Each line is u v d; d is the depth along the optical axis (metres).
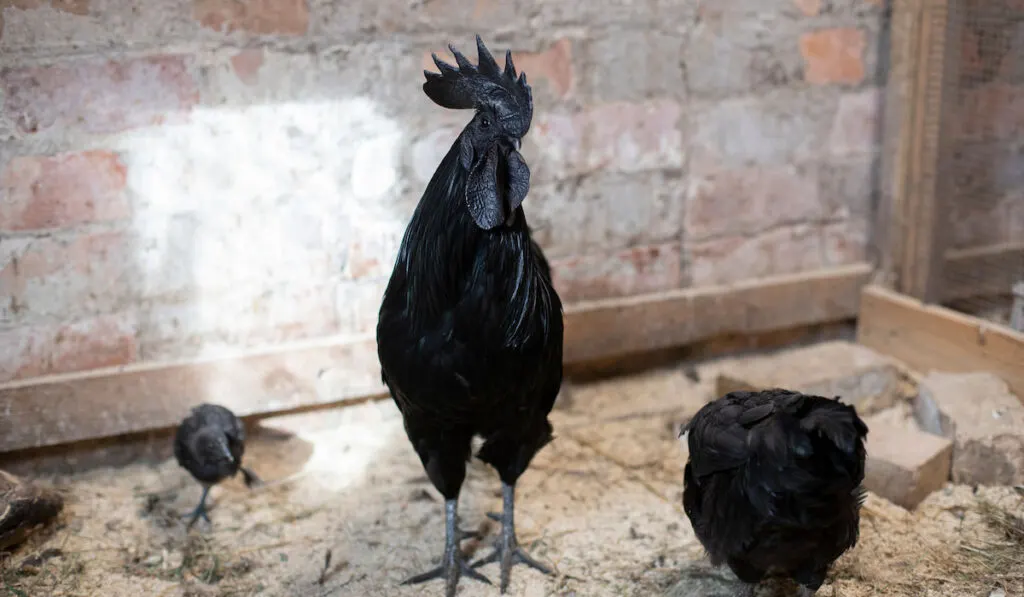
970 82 1.96
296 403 1.93
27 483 1.76
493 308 1.46
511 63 1.44
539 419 1.61
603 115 1.99
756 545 1.45
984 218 1.97
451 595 1.63
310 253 1.91
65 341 1.85
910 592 1.60
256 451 1.94
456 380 1.49
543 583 1.65
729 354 2.19
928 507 1.74
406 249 1.51
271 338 1.92
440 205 1.46
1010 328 1.92
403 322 1.50
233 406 1.91
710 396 2.06
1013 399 1.84
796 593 1.60
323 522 1.77
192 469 1.74
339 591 1.65
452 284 1.46
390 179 1.91
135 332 1.87
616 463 1.88
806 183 2.13
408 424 1.59
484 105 1.42
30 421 1.84
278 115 1.84
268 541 1.74
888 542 1.67
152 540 1.74
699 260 2.11
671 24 1.98
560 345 1.57
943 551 1.66
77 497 1.83
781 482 1.38
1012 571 1.62
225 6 1.78
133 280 1.85
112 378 1.85
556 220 2.01
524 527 1.75
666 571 1.66
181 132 1.81
